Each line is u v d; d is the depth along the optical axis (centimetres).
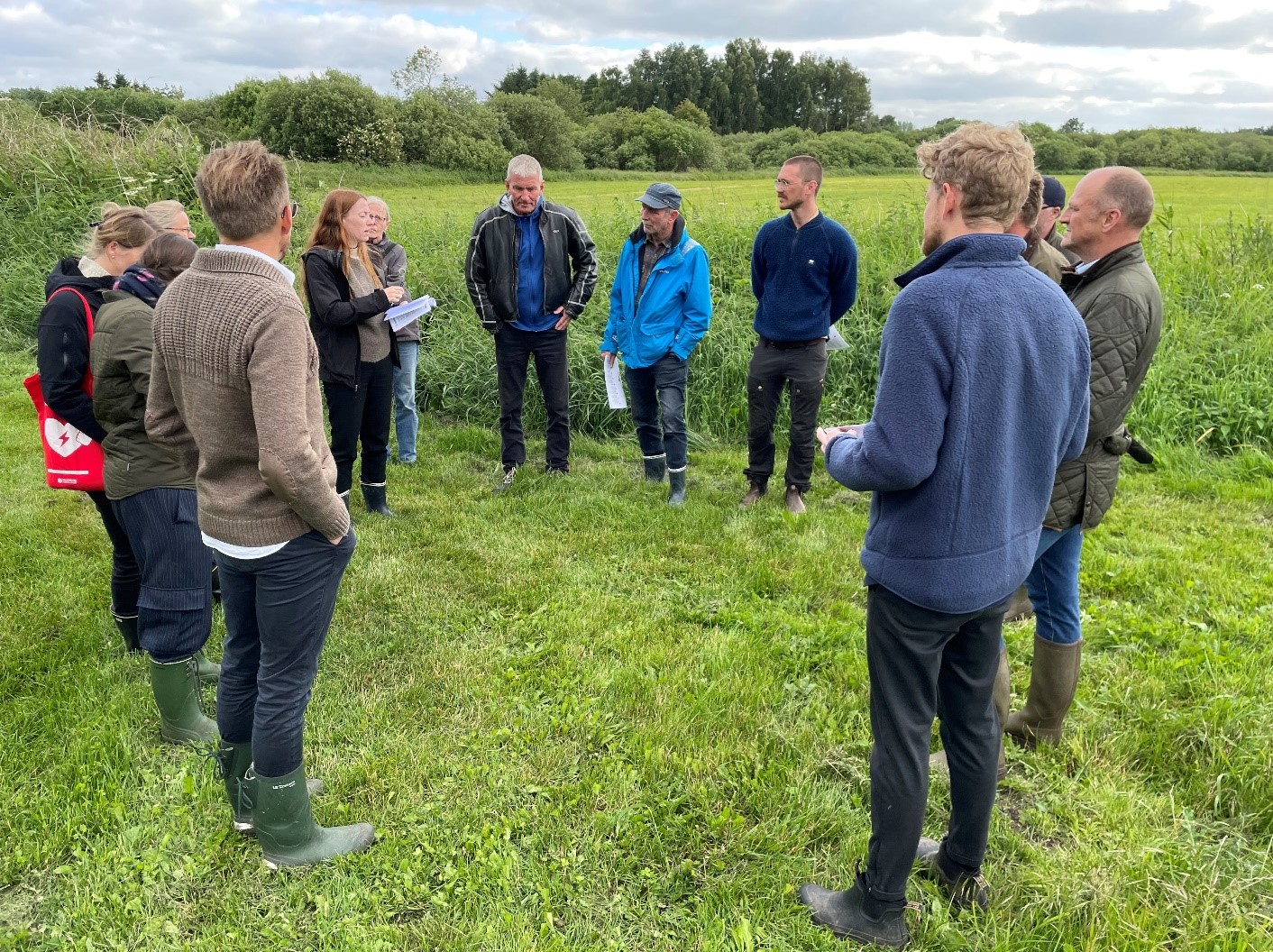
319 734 293
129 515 263
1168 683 323
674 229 492
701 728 300
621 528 479
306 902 227
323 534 209
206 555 275
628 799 265
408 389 569
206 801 260
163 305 200
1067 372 185
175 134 1048
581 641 357
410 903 229
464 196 2091
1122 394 250
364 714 304
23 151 1008
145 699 307
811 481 561
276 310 193
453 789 268
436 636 361
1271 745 278
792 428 504
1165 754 286
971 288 175
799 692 328
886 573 189
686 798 266
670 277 496
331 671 333
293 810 230
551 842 248
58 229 952
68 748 279
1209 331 696
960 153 179
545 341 538
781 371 497
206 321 193
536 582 411
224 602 223
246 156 195
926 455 174
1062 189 417
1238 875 232
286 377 193
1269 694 310
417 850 242
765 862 243
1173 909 221
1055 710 283
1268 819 256
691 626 374
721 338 682
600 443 647
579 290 534
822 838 254
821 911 222
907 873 208
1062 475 255
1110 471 260
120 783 266
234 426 199
